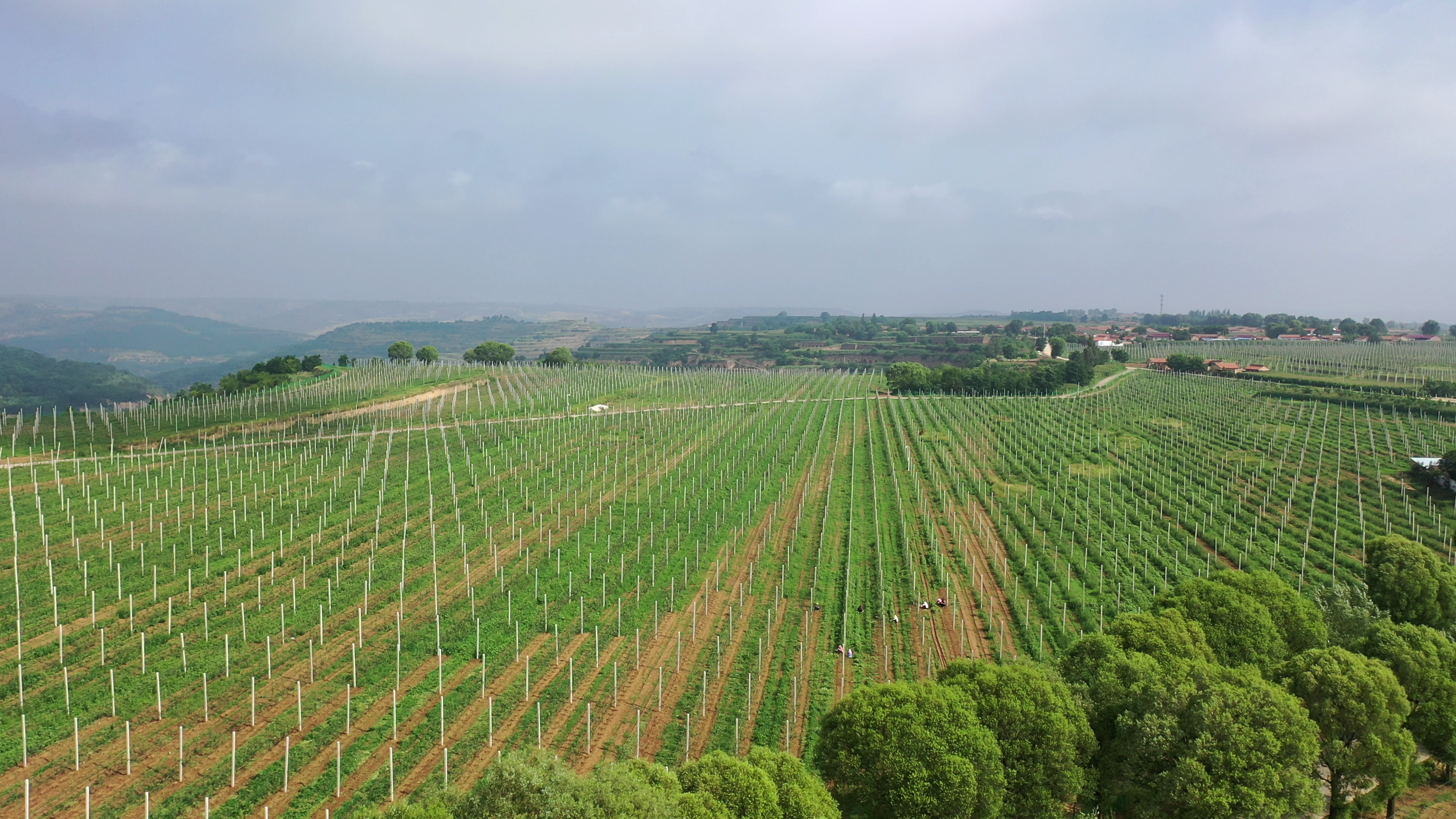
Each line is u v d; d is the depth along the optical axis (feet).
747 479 377.09
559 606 224.74
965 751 119.14
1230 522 318.65
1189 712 126.11
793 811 108.58
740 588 244.22
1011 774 123.13
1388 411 505.66
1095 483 378.32
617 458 405.59
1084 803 133.90
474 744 156.66
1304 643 166.30
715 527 303.07
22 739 147.84
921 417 554.46
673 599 233.55
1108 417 531.91
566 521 304.09
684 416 533.14
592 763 154.10
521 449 410.52
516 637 202.69
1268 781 117.91
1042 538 298.35
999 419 534.78
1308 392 563.89
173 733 156.04
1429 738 144.36
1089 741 127.65
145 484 312.50
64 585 216.33
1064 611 228.63
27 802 128.67
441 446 410.31
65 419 442.50
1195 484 372.38
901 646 211.61
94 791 138.62
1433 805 145.89
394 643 196.13
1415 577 188.96
